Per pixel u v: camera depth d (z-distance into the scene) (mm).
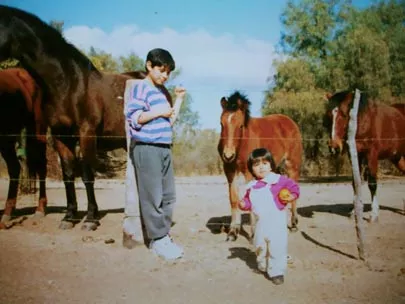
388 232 6254
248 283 3926
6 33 5898
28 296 3562
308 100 19391
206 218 7676
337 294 3639
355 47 20312
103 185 14242
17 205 9000
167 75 4773
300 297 3574
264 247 4020
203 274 4191
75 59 6410
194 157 25703
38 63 6070
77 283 3900
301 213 8227
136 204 5203
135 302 3471
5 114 6902
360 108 7320
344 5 25391
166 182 4855
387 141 7969
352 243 5469
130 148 5199
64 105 6270
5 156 6992
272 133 6680
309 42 26125
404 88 22000
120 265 4465
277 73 21609
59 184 13492
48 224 6816
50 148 14281
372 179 7520
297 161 7273
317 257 4789
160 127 4629
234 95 5715
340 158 19750
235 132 5535
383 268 4352
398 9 25406
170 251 4734
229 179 6004
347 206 9250
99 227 6582
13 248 5094
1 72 6992
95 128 6582
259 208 4070
